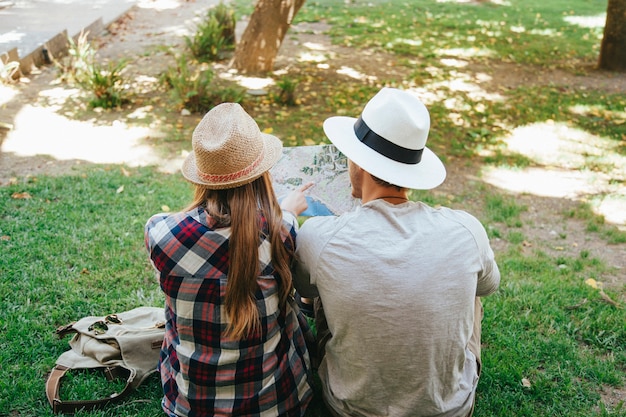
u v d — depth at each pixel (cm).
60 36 959
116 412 251
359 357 207
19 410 250
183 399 223
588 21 1445
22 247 383
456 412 219
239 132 191
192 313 207
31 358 281
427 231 199
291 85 740
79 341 282
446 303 196
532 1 1733
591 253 438
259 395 219
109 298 334
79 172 527
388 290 195
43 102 716
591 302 360
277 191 274
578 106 795
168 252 202
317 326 259
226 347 212
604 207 516
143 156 574
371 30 1235
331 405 233
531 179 569
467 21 1381
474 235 204
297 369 232
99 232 410
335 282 199
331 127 226
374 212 203
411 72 929
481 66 988
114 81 703
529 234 467
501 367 291
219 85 809
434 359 202
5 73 766
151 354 268
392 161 208
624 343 320
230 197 199
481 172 579
